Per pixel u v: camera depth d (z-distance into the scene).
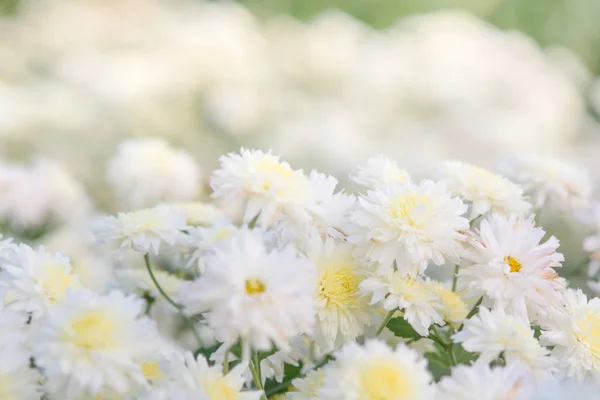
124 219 0.68
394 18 2.72
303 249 0.64
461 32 1.79
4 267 0.64
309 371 0.64
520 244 0.63
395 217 0.63
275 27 2.02
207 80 1.68
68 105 1.54
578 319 0.64
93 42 1.81
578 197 0.85
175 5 2.12
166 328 0.83
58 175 1.12
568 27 2.65
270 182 0.62
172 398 0.55
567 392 0.54
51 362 0.54
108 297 0.57
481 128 1.52
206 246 0.67
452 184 0.71
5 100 1.51
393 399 0.55
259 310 0.53
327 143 1.50
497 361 0.62
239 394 0.57
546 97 1.71
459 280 0.65
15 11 2.28
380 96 1.64
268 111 1.66
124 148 1.03
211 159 1.61
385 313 0.66
